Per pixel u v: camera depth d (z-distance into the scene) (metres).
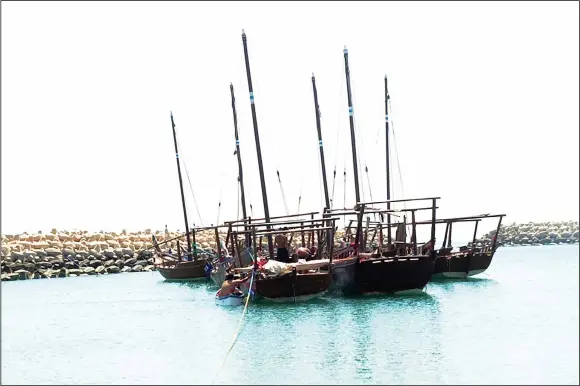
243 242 60.75
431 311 36.81
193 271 66.44
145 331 34.84
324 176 58.09
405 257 40.88
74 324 38.84
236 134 62.88
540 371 23.73
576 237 133.62
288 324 33.84
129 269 86.19
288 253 43.56
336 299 41.34
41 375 25.95
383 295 41.72
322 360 25.97
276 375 24.06
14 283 73.38
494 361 25.23
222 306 43.09
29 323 39.81
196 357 27.62
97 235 97.44
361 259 41.09
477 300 41.34
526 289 47.88
